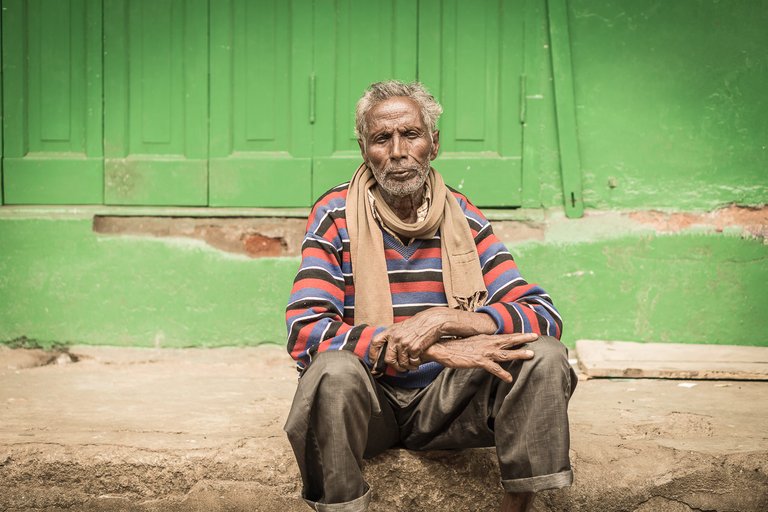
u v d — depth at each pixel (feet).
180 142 14.40
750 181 13.94
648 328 14.01
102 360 14.30
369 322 8.64
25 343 14.38
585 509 9.27
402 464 9.18
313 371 7.86
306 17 14.16
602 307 14.05
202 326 14.29
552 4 13.87
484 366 7.90
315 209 9.04
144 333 14.33
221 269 14.25
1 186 14.44
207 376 13.21
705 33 13.89
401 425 8.95
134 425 10.27
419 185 8.69
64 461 9.41
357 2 14.12
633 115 14.03
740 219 13.97
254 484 9.37
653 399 11.59
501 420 8.12
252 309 14.26
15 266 14.34
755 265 13.87
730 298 13.93
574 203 14.08
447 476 9.22
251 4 14.21
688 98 13.97
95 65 14.35
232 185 14.34
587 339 14.05
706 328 13.98
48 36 14.38
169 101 14.37
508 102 14.12
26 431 9.98
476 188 14.20
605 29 13.97
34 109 14.47
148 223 14.39
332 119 14.25
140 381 12.80
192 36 14.28
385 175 8.64
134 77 14.37
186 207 14.40
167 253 14.26
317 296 8.41
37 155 14.44
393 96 8.72
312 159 14.29
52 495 9.45
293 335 8.27
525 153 14.14
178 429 10.11
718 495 9.28
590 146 14.08
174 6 14.26
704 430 10.16
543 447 7.95
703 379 12.60
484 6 14.05
